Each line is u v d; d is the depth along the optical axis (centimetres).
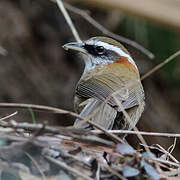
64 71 1873
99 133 718
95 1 1473
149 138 1752
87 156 698
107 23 1747
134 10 1436
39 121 1731
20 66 1816
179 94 1831
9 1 1845
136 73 1082
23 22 1838
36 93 1811
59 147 702
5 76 1794
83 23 1777
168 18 1428
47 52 1872
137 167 685
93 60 1103
